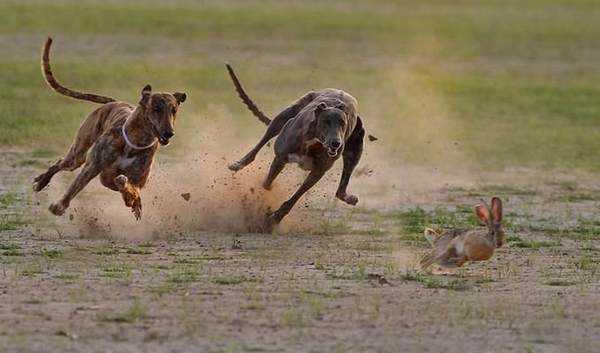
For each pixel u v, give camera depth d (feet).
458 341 59.26
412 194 118.42
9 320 60.49
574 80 240.94
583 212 110.42
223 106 181.57
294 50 263.90
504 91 218.79
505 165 141.90
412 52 273.54
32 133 147.02
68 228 90.74
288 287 70.13
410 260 81.20
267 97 193.98
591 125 181.88
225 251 82.58
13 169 122.62
